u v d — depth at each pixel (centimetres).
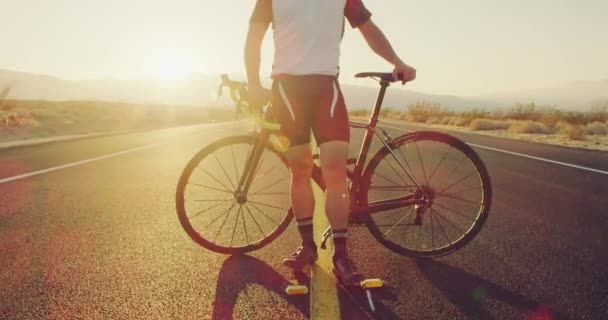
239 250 318
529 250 326
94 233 366
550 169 702
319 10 254
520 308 234
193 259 306
